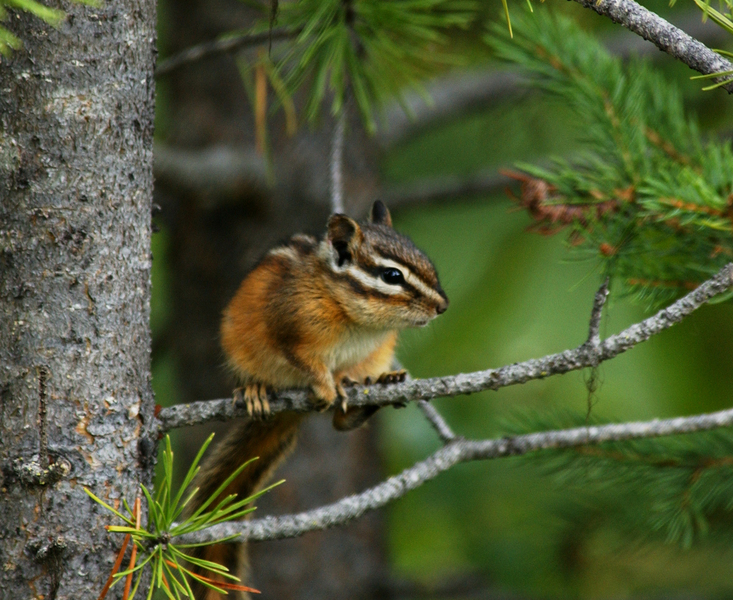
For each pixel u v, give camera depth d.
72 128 6.88
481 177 16.44
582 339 17.84
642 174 8.83
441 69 15.08
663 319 7.13
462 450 8.52
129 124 7.12
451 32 15.20
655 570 15.01
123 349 7.04
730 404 16.56
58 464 6.69
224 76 15.39
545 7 10.77
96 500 6.45
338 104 9.66
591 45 10.19
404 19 9.88
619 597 14.28
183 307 15.70
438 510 17.69
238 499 10.30
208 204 14.67
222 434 15.08
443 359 18.33
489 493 17.39
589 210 8.75
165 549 6.47
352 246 10.20
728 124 16.81
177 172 14.15
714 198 7.58
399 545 17.86
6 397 6.76
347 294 9.99
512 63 10.48
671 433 8.62
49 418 6.76
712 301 7.40
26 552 6.63
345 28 9.87
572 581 14.50
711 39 16.30
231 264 15.27
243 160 14.59
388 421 18.28
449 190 16.61
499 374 7.61
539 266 18.53
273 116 15.18
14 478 6.66
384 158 17.72
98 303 6.93
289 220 15.13
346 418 10.26
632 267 8.48
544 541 14.40
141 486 6.43
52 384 6.79
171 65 10.73
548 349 17.95
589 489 12.28
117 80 7.05
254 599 14.84
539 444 8.56
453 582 15.40
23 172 6.82
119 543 6.81
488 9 14.40
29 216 6.83
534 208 8.93
